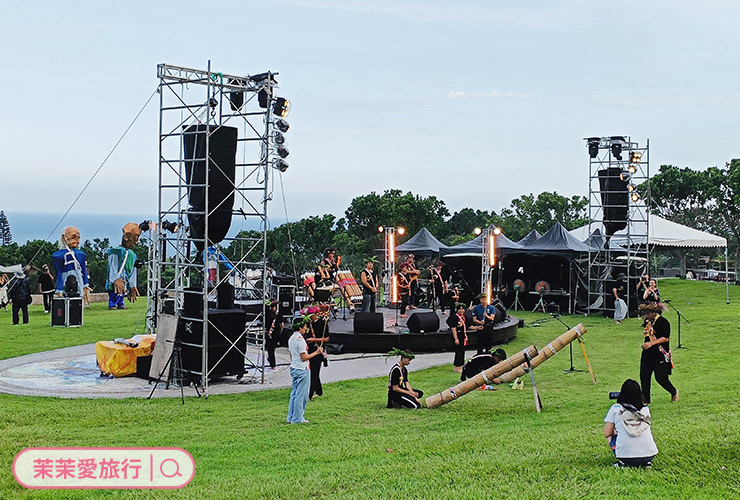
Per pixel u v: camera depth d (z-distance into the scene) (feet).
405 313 96.17
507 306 117.19
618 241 116.67
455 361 62.18
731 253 220.84
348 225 205.98
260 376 58.90
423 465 30.35
